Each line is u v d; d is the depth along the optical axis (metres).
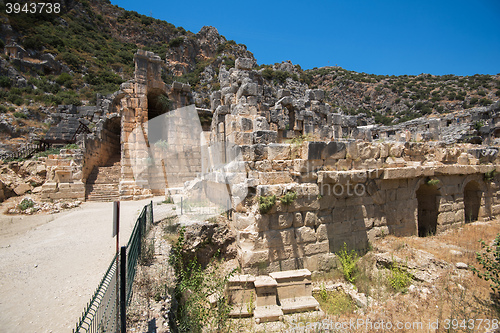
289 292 7.79
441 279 7.57
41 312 4.89
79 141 20.19
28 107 37.69
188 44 77.62
